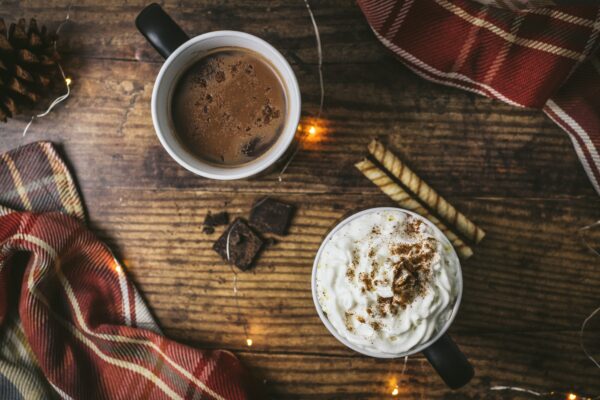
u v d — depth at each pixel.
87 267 0.48
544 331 0.48
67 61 0.49
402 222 0.42
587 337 0.48
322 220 0.48
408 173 0.47
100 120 0.49
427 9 0.44
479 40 0.44
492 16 0.43
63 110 0.49
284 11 0.48
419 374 0.48
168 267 0.49
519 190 0.48
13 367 0.48
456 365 0.41
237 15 0.48
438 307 0.41
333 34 0.48
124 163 0.49
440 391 0.48
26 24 0.49
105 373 0.48
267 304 0.48
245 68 0.45
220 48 0.44
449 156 0.48
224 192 0.48
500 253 0.48
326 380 0.48
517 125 0.48
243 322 0.49
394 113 0.48
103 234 0.49
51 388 0.49
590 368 0.48
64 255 0.48
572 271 0.48
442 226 0.47
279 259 0.48
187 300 0.49
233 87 0.45
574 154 0.48
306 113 0.48
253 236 0.48
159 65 0.49
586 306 0.48
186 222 0.49
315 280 0.43
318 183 0.48
